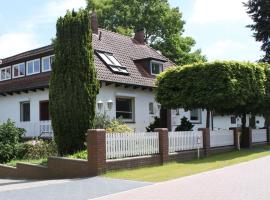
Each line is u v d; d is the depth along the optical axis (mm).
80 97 19219
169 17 48844
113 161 16422
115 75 28062
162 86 25875
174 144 20031
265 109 28719
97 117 22641
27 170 19125
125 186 13422
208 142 22609
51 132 27047
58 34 19828
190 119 34750
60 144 19625
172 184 13609
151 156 18266
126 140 17344
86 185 13742
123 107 29234
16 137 23844
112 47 31906
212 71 23812
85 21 19750
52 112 19688
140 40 36719
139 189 12820
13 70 31969
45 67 29250
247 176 14953
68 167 16891
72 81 19297
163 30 48812
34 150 22328
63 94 19344
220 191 12125
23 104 30594
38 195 12031
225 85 23453
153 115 31547
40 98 28781
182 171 16578
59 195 12000
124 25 48375
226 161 19812
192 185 13297
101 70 27516
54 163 17578
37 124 28344
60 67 19562
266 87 26875
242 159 20547
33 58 30109
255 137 29250
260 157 21469
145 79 30453
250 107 26719
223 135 24688
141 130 30250
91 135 16062
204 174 15750
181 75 25016
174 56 48281
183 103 24922
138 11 48688
